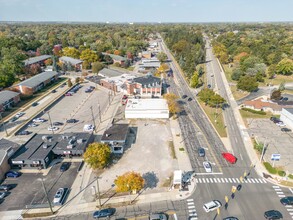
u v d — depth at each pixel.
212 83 134.50
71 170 61.91
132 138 77.06
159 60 181.25
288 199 50.53
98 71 155.88
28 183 57.25
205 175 59.84
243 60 156.38
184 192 54.09
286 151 69.81
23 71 146.88
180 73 156.88
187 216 47.50
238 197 52.59
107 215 47.28
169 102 94.19
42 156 62.38
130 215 47.88
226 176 59.59
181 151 70.06
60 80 144.00
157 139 76.56
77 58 189.25
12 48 164.12
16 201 51.88
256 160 66.19
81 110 100.50
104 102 109.25
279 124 85.00
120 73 145.38
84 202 51.41
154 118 91.62
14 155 62.72
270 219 46.62
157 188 55.19
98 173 60.56
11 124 87.19
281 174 59.44
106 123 87.94
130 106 93.81
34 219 47.41
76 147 66.69
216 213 48.25
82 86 133.25
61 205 50.62
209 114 95.38
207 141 75.81
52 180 58.22
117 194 53.44
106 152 60.91
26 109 100.88
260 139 76.44
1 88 124.00
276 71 143.75
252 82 113.94
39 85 125.94
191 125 86.38
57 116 94.81
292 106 95.75
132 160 65.62
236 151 70.50
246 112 97.06
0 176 58.19
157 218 45.88
